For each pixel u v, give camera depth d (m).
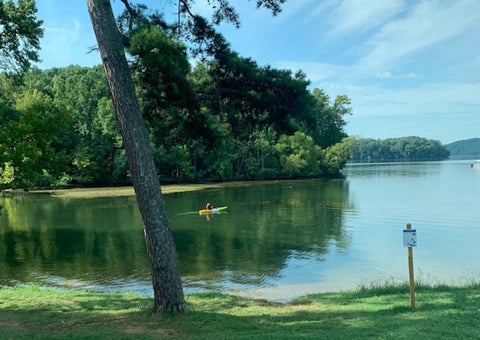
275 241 22.98
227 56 10.55
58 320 8.76
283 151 85.56
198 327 7.89
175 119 11.62
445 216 30.80
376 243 22.23
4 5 20.64
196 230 26.61
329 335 6.83
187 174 74.19
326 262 18.44
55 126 21.42
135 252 20.58
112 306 10.19
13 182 22.25
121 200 45.00
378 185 61.12
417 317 8.07
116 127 64.31
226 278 16.03
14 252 20.72
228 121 11.98
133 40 8.35
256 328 7.85
